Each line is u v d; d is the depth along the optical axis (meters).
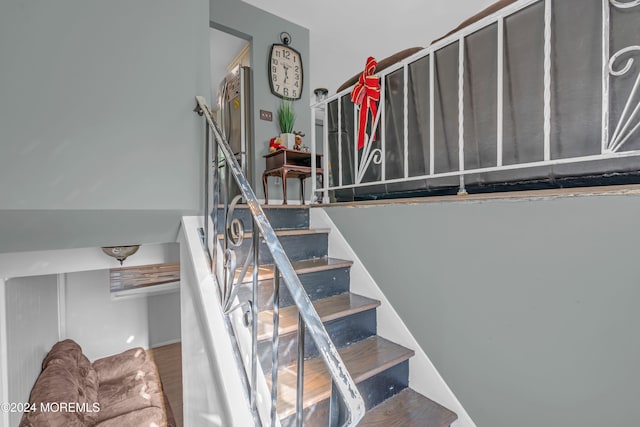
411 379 1.34
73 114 1.10
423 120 1.37
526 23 1.01
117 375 3.20
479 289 1.10
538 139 1.00
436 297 1.25
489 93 1.13
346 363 1.23
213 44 3.61
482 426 1.11
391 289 1.44
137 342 3.79
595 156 0.86
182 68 1.32
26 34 1.01
